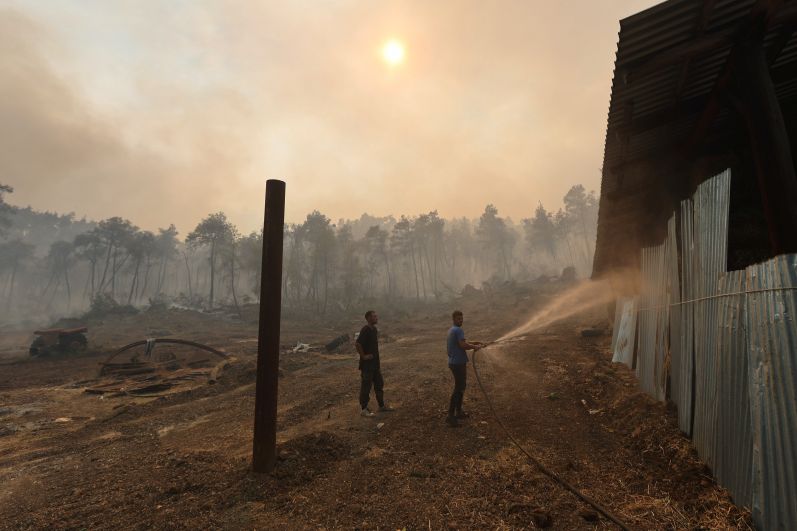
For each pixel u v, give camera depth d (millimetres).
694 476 3520
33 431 7047
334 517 3182
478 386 8023
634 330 7816
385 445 4906
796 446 2260
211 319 48125
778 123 4387
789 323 2326
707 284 3699
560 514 3123
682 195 7922
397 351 15867
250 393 9266
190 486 3850
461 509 3244
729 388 3135
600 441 4785
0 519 3459
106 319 46062
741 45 4625
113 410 8328
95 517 3338
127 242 81250
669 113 6402
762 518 2561
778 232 4230
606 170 8578
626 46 4828
